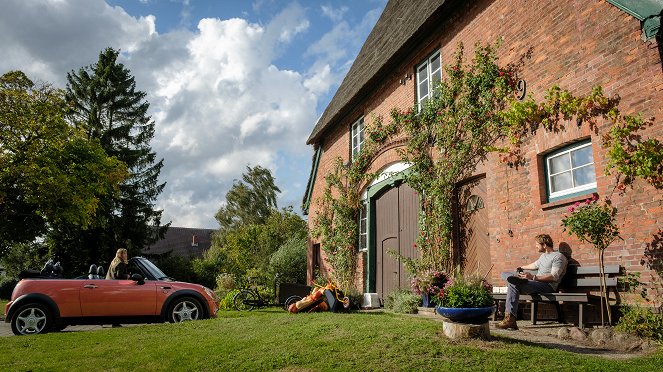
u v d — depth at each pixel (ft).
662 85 18.56
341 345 17.06
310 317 25.11
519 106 25.50
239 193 157.48
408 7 44.32
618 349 16.53
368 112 46.11
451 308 17.19
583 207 20.58
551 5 24.86
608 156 20.56
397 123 39.58
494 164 28.14
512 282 21.36
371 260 43.70
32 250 99.76
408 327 19.33
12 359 18.74
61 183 76.13
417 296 31.81
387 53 42.19
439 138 33.01
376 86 44.75
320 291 32.04
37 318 27.61
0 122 73.77
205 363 16.49
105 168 85.71
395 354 15.37
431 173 33.99
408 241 38.55
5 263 124.88
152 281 30.42
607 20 21.30
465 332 16.81
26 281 28.37
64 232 95.04
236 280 66.33
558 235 23.16
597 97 21.26
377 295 39.22
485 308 17.04
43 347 21.04
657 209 18.40
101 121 108.17
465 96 31.01
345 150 50.70
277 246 95.09
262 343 18.75
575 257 22.03
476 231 30.30
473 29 31.55
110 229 100.27
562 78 23.68
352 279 46.29
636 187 19.31
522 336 18.92
